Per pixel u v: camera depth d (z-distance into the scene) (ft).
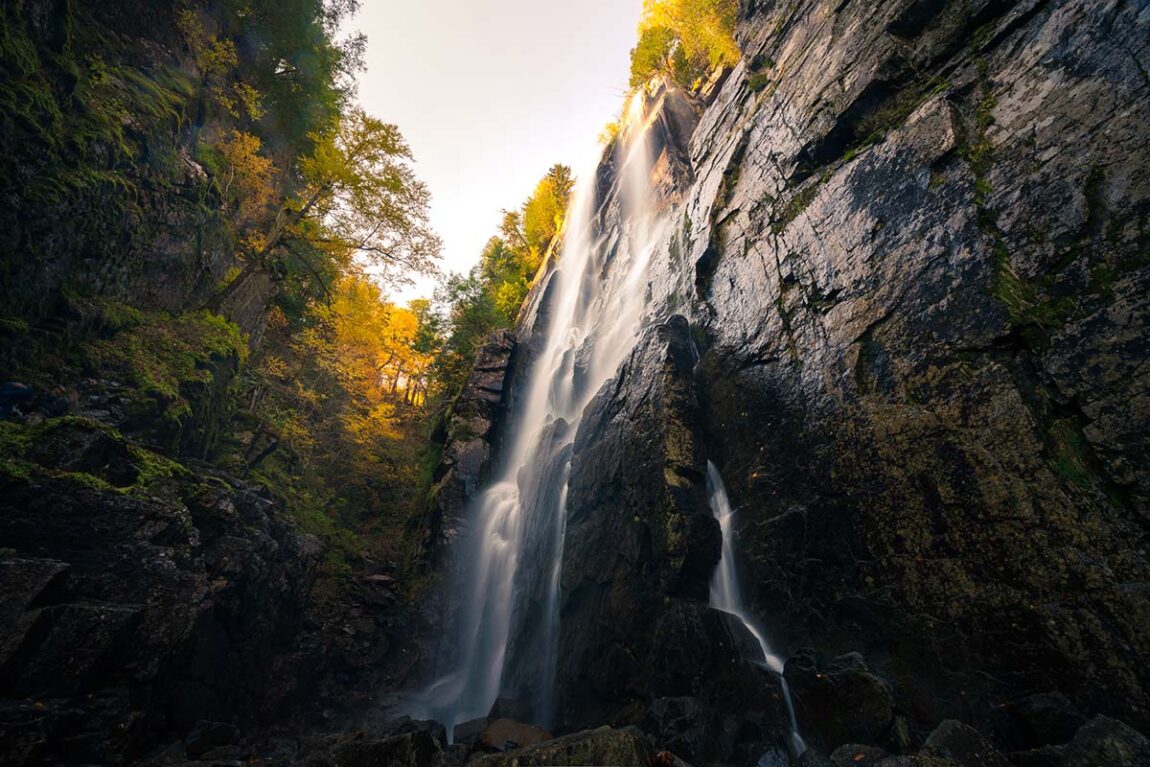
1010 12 23.32
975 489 17.31
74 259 32.91
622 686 26.22
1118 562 13.56
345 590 55.72
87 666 18.40
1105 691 12.93
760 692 19.24
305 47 79.36
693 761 16.66
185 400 38.09
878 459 21.13
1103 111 17.57
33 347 28.17
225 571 28.86
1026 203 18.90
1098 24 18.84
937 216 22.15
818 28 38.32
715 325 36.50
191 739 23.84
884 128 27.86
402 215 61.00
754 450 28.37
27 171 29.27
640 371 37.70
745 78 49.37
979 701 15.37
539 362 83.56
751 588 25.46
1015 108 20.88
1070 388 15.78
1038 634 14.67
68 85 34.06
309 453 67.05
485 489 69.26
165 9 53.01
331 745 24.79
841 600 21.02
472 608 56.49
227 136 62.08
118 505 22.88
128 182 38.14
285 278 76.13
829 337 25.79
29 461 21.62
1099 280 15.96
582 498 38.60
